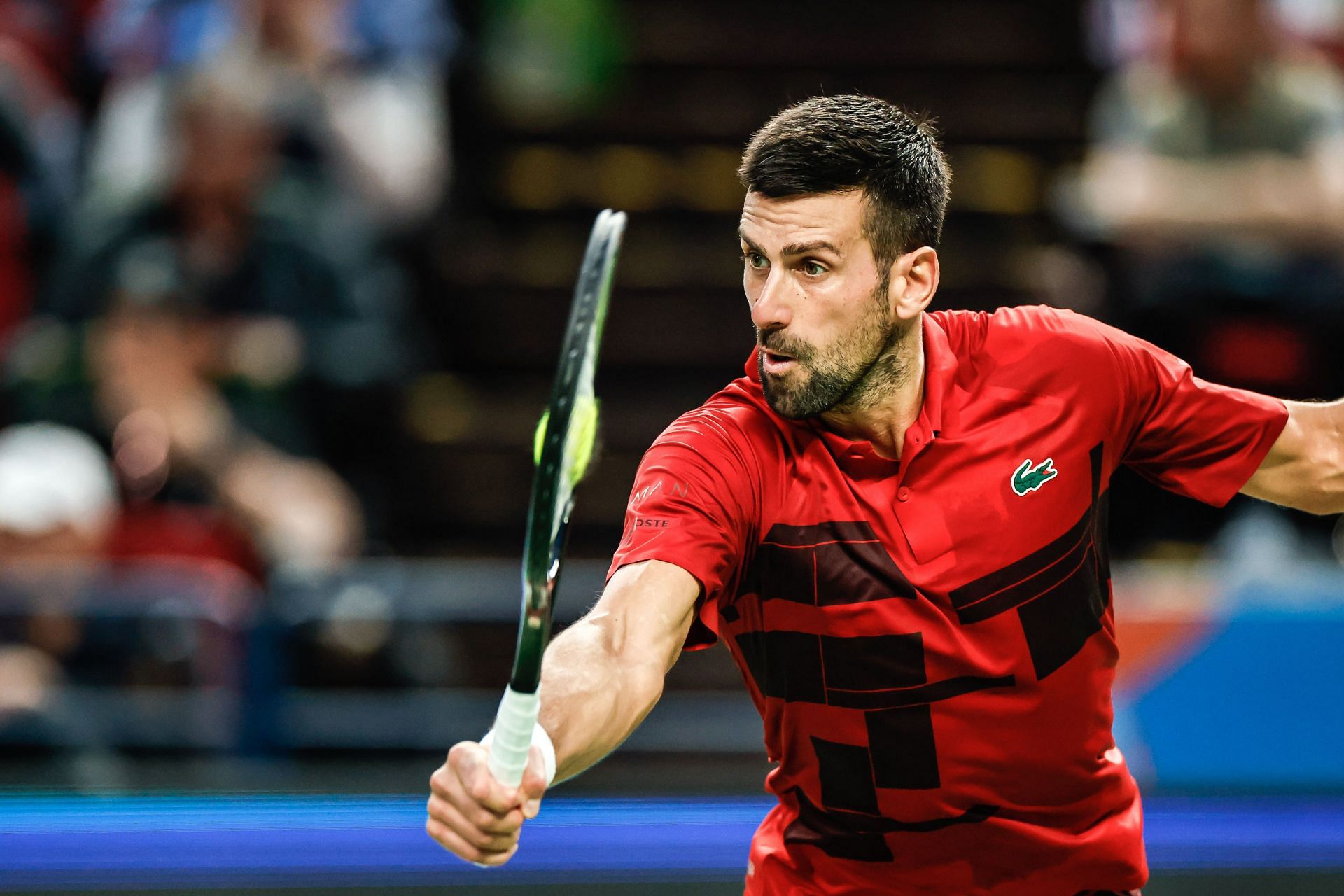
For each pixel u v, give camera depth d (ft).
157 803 56.03
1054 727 34.63
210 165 80.02
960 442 33.78
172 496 71.26
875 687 33.76
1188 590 61.16
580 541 91.61
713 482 32.76
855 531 33.37
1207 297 81.66
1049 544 34.12
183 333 73.20
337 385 80.89
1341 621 58.13
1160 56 88.79
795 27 104.94
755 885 37.24
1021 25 105.50
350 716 62.23
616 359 98.48
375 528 80.53
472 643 73.87
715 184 102.89
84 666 61.05
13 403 75.92
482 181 103.19
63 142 96.12
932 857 35.50
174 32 97.45
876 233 32.14
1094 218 87.15
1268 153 84.84
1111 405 35.17
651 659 30.40
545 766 27.17
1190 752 57.77
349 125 90.38
